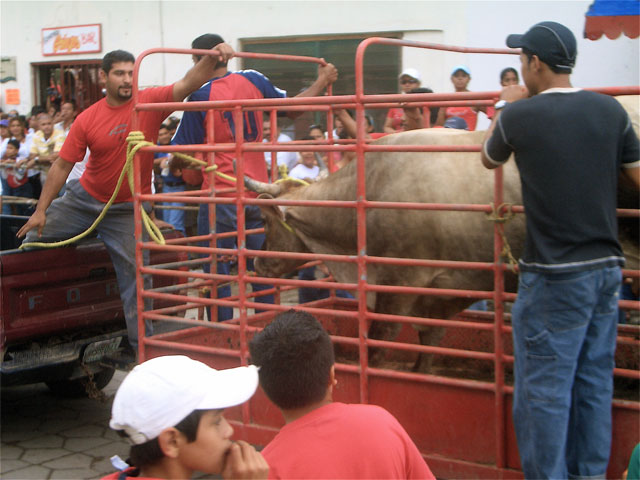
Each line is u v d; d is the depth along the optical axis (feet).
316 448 6.82
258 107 13.51
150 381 5.61
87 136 15.60
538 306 9.67
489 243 13.16
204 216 19.26
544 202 9.52
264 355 7.14
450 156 13.50
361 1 32.86
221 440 5.86
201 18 37.01
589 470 10.08
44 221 15.90
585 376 9.96
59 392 19.45
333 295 18.70
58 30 42.29
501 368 11.57
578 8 27.12
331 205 12.77
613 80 26.81
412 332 17.31
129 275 16.10
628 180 10.12
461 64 30.25
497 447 11.57
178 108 14.14
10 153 34.94
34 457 15.52
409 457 7.04
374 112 33.91
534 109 9.58
